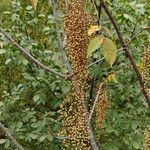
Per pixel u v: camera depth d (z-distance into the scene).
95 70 4.37
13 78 6.16
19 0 6.54
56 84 4.65
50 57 4.84
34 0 2.24
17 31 5.29
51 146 4.70
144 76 2.57
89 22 2.81
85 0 2.71
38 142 4.73
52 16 4.85
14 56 4.77
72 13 2.70
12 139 3.63
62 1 3.25
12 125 4.82
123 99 4.69
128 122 4.56
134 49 4.50
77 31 2.69
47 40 5.71
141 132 4.62
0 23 6.43
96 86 4.50
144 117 4.69
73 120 3.19
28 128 4.93
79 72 2.83
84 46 2.72
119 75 4.56
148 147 2.70
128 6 4.71
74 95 3.21
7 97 5.21
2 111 5.02
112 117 4.52
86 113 3.21
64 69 4.62
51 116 5.12
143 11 4.62
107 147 4.45
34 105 5.45
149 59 2.59
